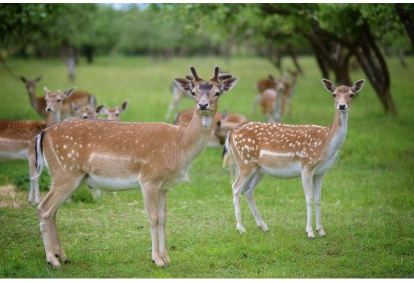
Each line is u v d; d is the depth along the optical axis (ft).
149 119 68.28
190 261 27.35
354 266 26.50
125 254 28.37
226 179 43.73
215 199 38.65
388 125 59.88
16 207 36.35
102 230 32.12
